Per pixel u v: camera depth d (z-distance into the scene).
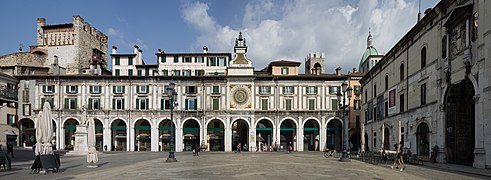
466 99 32.91
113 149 73.19
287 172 24.59
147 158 43.56
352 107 76.06
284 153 61.84
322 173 24.20
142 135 73.94
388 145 53.25
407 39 43.84
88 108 71.88
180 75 76.06
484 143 27.23
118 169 27.05
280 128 72.75
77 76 72.25
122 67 79.25
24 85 72.31
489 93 26.39
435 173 24.97
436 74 35.19
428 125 37.19
